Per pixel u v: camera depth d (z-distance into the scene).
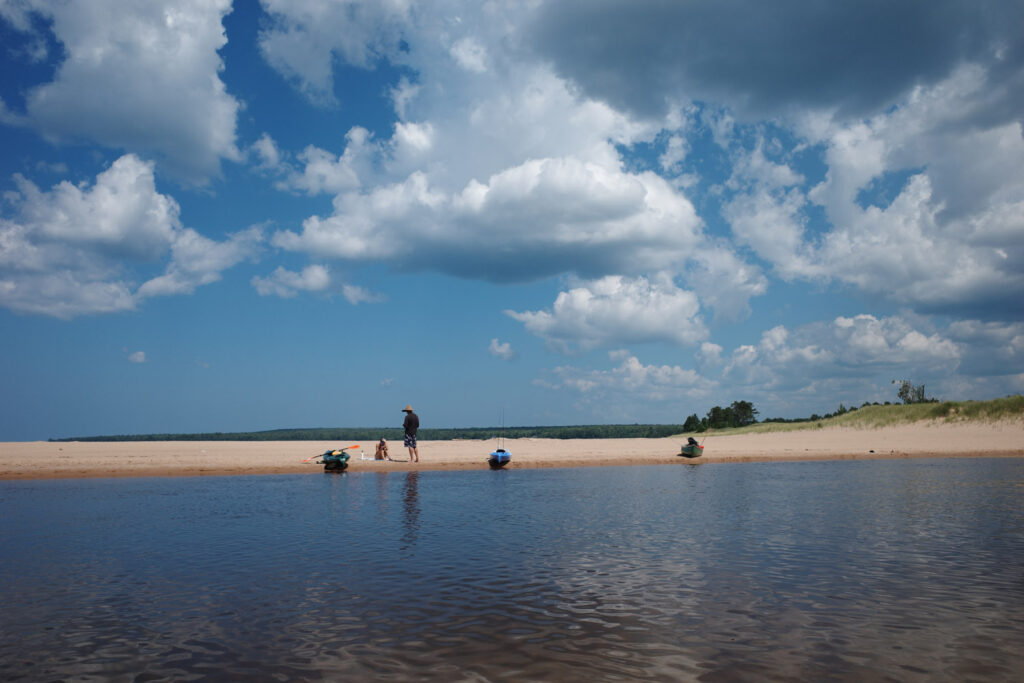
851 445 55.28
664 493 25.48
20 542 15.83
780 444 58.81
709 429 104.69
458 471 36.53
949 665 7.98
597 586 11.59
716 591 11.26
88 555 14.34
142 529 17.58
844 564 13.27
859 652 8.41
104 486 28.59
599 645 8.64
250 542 15.72
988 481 29.36
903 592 11.20
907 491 25.72
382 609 10.25
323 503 22.73
